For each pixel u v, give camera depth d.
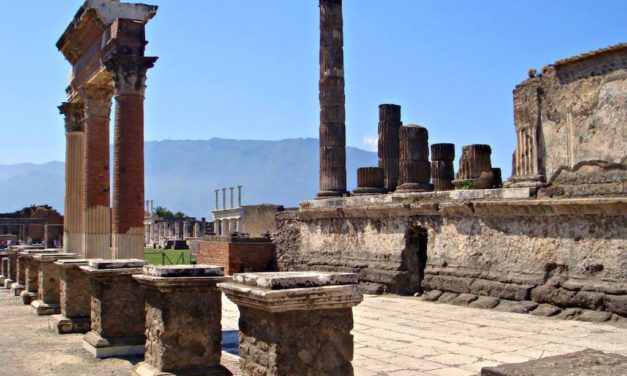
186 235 67.94
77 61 23.36
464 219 17.52
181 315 8.80
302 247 24.84
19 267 23.39
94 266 12.09
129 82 18.20
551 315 14.62
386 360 10.33
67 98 25.12
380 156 27.22
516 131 16.53
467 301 16.78
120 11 19.05
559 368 4.87
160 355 8.72
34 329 15.02
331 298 6.39
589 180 14.63
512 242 16.11
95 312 12.39
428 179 22.11
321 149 25.77
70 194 24.72
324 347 6.49
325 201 23.62
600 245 14.09
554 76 15.64
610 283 13.84
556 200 14.72
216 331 8.98
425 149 22.02
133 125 18.23
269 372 6.39
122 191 18.06
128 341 11.84
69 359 11.49
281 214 26.25
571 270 14.66
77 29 21.22
